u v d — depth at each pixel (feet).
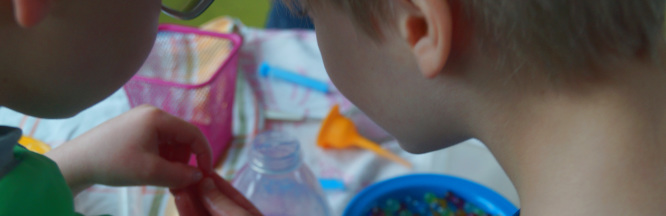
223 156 2.57
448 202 2.39
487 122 1.27
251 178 2.17
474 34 1.13
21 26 0.99
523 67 1.13
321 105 2.88
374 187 2.32
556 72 1.12
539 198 1.19
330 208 2.27
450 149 2.64
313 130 2.73
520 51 1.11
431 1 1.04
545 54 1.10
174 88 2.39
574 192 1.13
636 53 1.16
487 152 2.63
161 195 2.28
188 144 1.97
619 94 1.13
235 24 3.27
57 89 1.14
